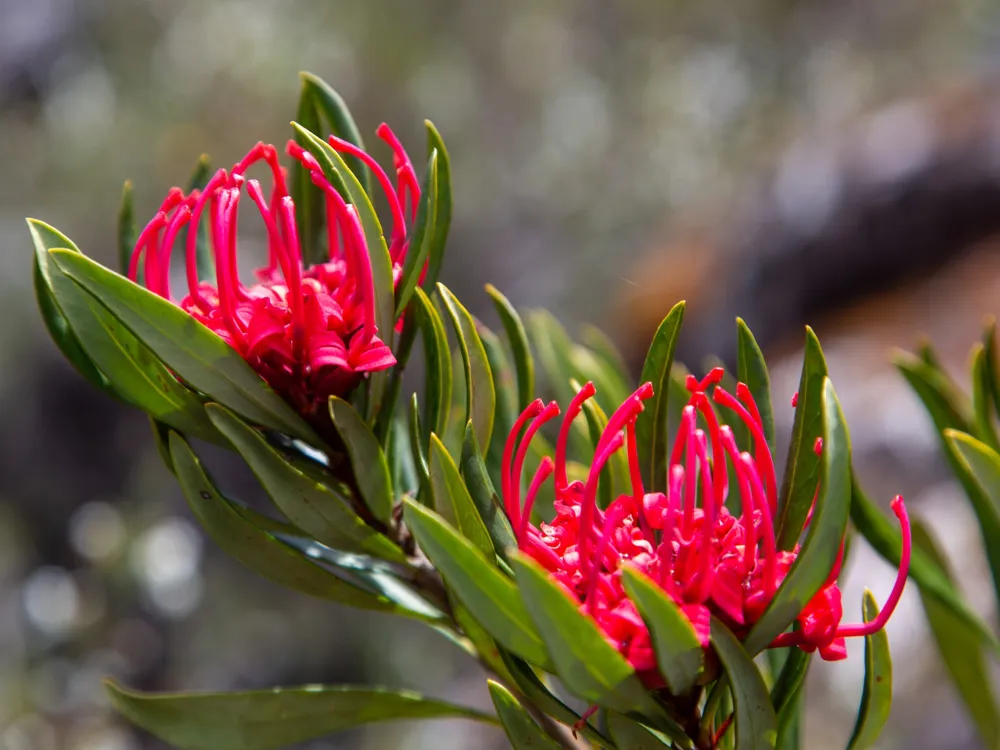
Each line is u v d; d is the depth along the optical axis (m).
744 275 5.80
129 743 5.61
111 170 7.28
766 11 8.69
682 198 7.64
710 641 0.79
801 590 0.77
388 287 0.92
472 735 5.35
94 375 1.04
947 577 1.32
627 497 0.87
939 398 1.29
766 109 8.20
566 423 0.85
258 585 6.36
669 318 0.98
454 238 7.53
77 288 0.91
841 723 3.85
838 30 8.48
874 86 7.89
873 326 5.03
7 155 7.54
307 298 0.91
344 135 1.11
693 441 0.79
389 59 7.60
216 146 7.34
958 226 5.36
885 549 1.21
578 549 0.82
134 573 6.18
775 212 5.85
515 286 7.46
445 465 0.84
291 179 1.15
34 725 5.52
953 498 3.81
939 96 5.93
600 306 6.97
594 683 0.74
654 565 0.81
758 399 0.98
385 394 1.03
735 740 0.82
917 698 3.64
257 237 6.29
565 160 7.93
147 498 6.63
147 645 6.07
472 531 0.86
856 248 5.51
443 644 5.98
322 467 1.05
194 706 1.03
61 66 7.85
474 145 7.80
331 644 6.14
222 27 7.62
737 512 1.08
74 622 5.97
